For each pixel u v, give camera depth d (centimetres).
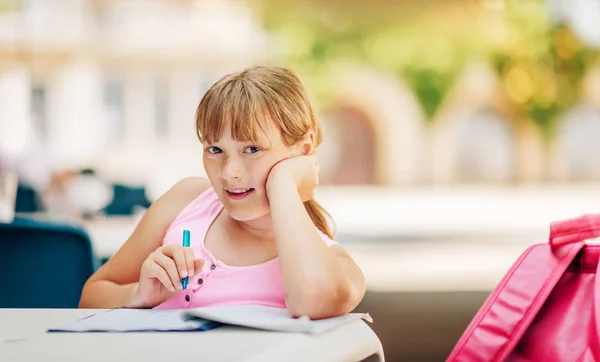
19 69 2120
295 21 2186
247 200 130
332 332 104
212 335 101
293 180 128
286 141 131
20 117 2014
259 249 142
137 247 158
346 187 2516
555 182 2544
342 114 2456
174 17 2278
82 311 124
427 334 455
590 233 124
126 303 135
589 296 122
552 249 126
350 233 1381
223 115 128
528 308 123
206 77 2300
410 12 2214
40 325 113
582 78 2222
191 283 140
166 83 2302
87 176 507
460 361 125
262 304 139
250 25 2222
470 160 2517
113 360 88
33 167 620
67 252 204
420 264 856
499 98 2398
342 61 2209
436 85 2297
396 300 586
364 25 2209
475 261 889
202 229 148
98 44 2247
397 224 1638
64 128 2220
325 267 116
